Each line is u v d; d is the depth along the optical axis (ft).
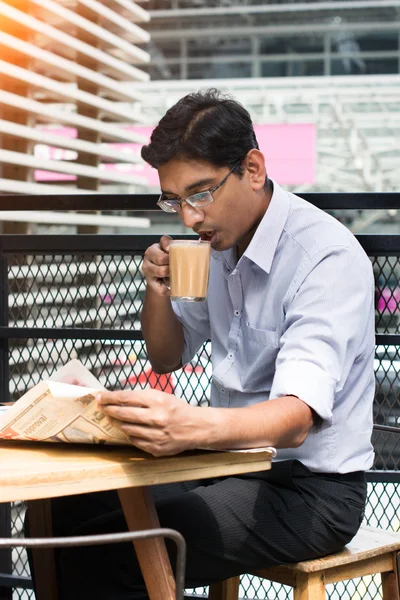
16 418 4.82
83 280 8.91
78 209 8.64
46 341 9.14
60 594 6.36
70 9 19.33
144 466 4.67
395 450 8.15
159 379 8.68
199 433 4.75
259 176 6.14
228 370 6.59
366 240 7.96
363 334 6.04
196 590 8.86
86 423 4.73
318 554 5.96
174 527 5.57
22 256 9.10
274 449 5.02
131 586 5.48
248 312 6.44
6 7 15.80
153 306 6.95
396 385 8.09
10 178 17.85
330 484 6.12
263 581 8.73
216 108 5.87
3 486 4.32
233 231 6.15
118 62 21.27
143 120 23.56
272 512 5.83
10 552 9.04
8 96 16.51
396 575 6.29
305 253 6.11
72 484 4.48
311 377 5.47
